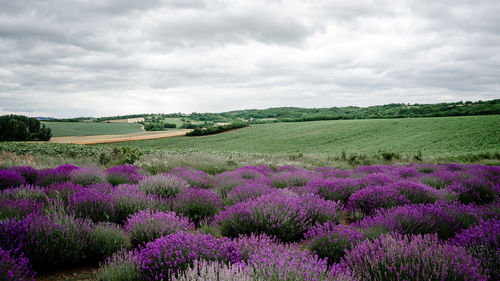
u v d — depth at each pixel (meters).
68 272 3.30
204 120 154.25
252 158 23.72
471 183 6.77
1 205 4.27
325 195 6.60
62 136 78.56
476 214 4.11
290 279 2.37
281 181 8.37
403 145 48.59
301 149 55.06
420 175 9.80
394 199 5.46
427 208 4.43
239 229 4.42
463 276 2.44
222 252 3.06
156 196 6.14
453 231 3.85
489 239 3.01
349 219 5.55
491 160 21.02
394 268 2.58
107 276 2.89
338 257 3.34
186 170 10.70
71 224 3.73
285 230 4.29
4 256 2.67
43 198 5.42
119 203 5.02
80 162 14.79
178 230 4.04
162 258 2.96
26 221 3.52
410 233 3.76
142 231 3.99
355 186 7.05
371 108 187.88
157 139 76.62
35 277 3.15
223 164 15.55
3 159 13.70
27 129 68.56
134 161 14.08
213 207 5.54
